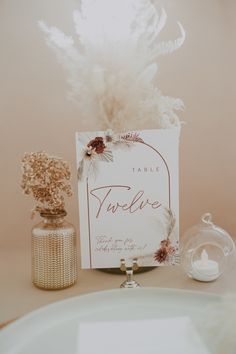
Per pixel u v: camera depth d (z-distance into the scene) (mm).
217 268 617
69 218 806
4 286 615
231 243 655
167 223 613
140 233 612
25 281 633
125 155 601
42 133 790
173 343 423
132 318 469
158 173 606
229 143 832
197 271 614
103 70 640
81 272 660
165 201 611
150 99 654
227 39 808
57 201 585
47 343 429
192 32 799
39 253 592
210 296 494
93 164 599
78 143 596
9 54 766
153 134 599
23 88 776
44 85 779
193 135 825
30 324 453
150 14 673
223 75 816
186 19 794
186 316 468
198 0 794
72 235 602
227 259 642
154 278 632
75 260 612
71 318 470
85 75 653
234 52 812
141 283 615
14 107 778
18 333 440
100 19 645
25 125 785
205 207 846
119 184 605
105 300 498
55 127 791
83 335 438
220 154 835
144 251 614
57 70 776
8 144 784
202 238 650
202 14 798
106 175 602
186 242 660
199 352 408
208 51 808
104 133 596
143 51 660
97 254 611
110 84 643
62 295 583
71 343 429
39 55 772
